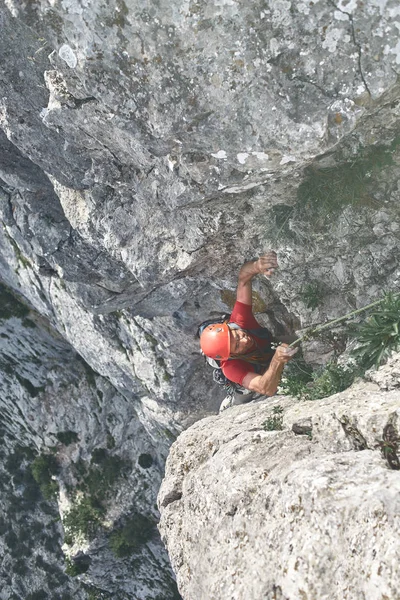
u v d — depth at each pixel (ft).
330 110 15.53
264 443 17.35
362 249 20.35
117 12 15.15
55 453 90.27
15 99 22.89
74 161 23.97
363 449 15.34
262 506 15.10
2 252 58.13
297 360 24.64
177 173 19.20
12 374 88.38
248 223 21.52
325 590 12.67
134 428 85.25
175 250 24.21
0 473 95.45
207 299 34.35
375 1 14.12
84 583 94.58
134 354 50.90
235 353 20.53
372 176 18.52
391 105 16.37
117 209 24.88
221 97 15.88
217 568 15.62
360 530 12.64
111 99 16.71
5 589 97.76
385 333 17.83
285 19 14.57
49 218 32.04
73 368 86.63
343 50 14.80
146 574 88.69
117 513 85.51
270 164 16.92
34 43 20.98
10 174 31.99
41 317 81.15
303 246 20.98
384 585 11.72
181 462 20.08
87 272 32.40
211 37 15.06
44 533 96.43
